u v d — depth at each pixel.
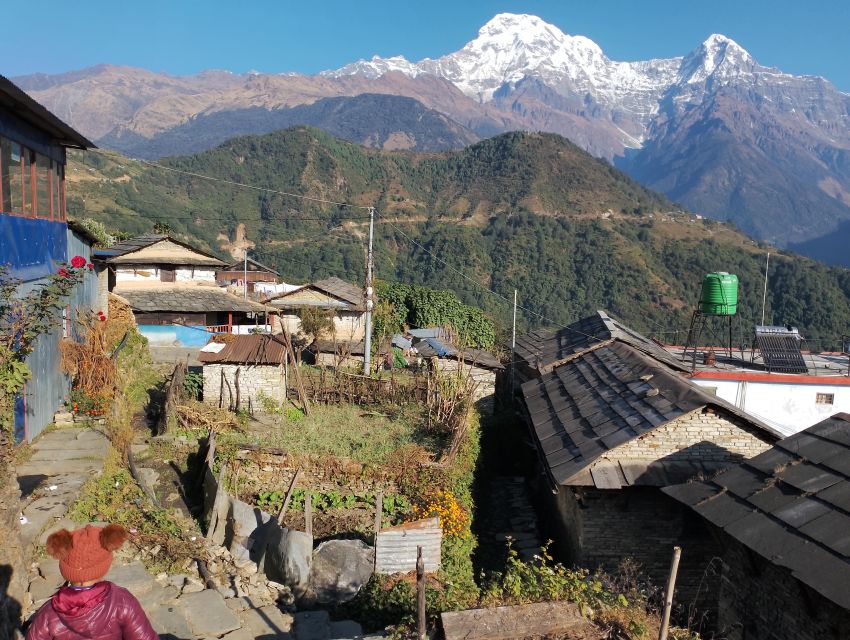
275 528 10.41
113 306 24.28
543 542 15.53
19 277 11.69
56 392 13.64
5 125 11.47
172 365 23.00
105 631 4.49
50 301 11.62
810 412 20.98
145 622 4.66
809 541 7.73
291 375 20.86
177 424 15.83
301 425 17.02
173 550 9.34
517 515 16.98
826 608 7.42
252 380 18.11
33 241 12.88
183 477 13.73
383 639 7.04
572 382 18.42
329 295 38.81
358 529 12.48
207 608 7.91
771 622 8.42
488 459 20.28
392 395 20.03
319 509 13.33
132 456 12.93
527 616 6.77
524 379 24.75
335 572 10.14
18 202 12.22
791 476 8.95
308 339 33.50
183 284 35.22
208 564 9.44
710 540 12.69
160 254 35.06
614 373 17.06
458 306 42.69
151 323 32.00
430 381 19.67
